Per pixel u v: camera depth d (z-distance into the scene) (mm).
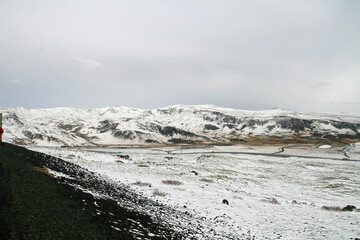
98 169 32500
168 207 18453
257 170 64000
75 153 50125
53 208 10602
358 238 15492
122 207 14547
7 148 20984
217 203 23094
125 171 35250
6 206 9156
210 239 13219
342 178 53250
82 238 8961
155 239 11109
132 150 153000
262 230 16609
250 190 34812
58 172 18719
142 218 13688
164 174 38000
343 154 135750
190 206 20406
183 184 31172
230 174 49875
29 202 10289
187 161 76125
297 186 42906
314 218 20844
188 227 14461
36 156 22406
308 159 106250
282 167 74062
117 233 10406
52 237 8273
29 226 8398
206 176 41750
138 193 21234
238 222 17844
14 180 12289
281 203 27109
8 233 7383
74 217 10508
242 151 154125
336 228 18047
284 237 15539
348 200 32344
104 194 16469
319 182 48469
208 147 184625
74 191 14281
